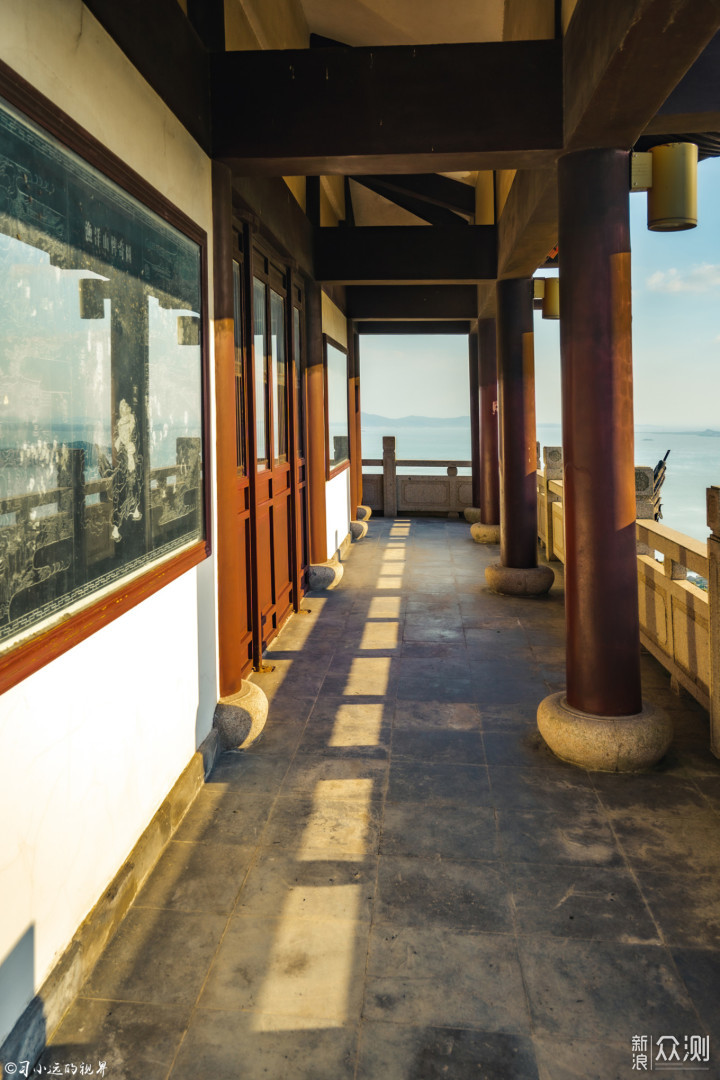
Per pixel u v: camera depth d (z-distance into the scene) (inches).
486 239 257.4
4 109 65.8
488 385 375.6
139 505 100.8
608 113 114.7
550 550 318.3
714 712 135.4
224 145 133.3
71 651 81.3
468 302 365.1
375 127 131.9
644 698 164.7
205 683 133.6
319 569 272.5
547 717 137.4
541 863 104.3
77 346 81.3
